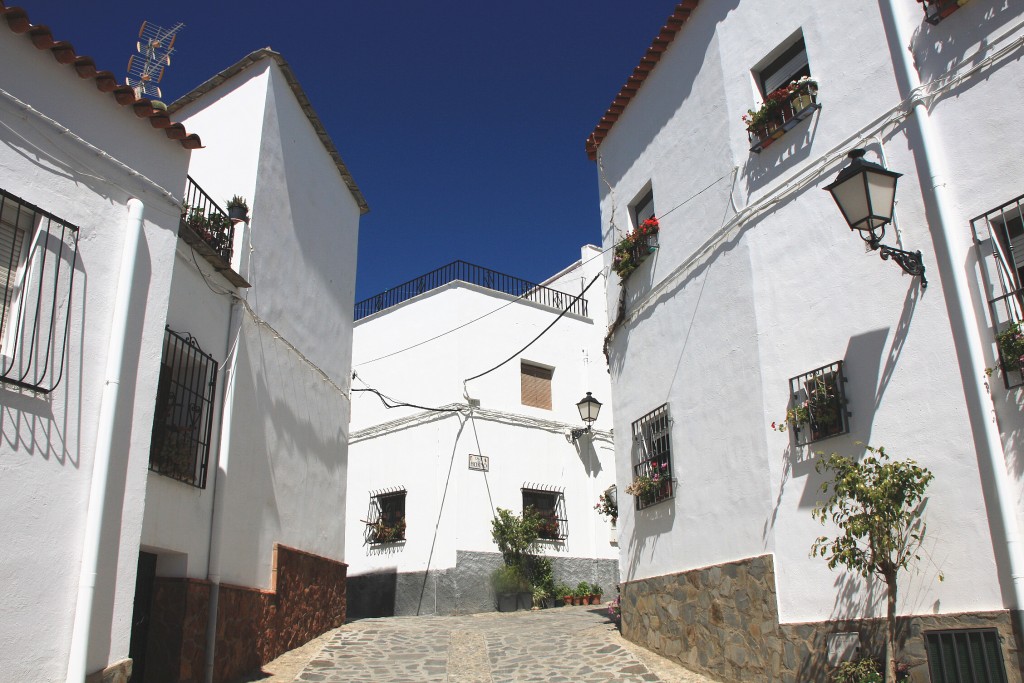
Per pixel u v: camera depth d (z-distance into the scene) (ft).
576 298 60.08
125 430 19.04
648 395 30.91
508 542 47.37
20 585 16.15
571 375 55.72
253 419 28.73
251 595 26.91
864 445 20.56
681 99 30.89
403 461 50.26
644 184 33.09
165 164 21.83
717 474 25.77
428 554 46.70
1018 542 16.79
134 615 22.09
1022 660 16.26
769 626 22.30
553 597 47.80
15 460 16.53
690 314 28.48
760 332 24.58
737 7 28.12
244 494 27.43
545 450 51.83
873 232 19.04
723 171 27.53
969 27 19.94
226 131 32.60
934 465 18.83
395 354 53.57
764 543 23.09
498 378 51.52
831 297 22.50
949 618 17.81
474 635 33.83
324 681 25.17
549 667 27.14
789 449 22.84
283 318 32.50
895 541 18.49
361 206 44.39
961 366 18.58
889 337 20.58
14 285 17.39
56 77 19.02
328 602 34.96
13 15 17.81
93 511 17.63
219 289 26.96
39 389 17.15
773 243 24.81
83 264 18.84
